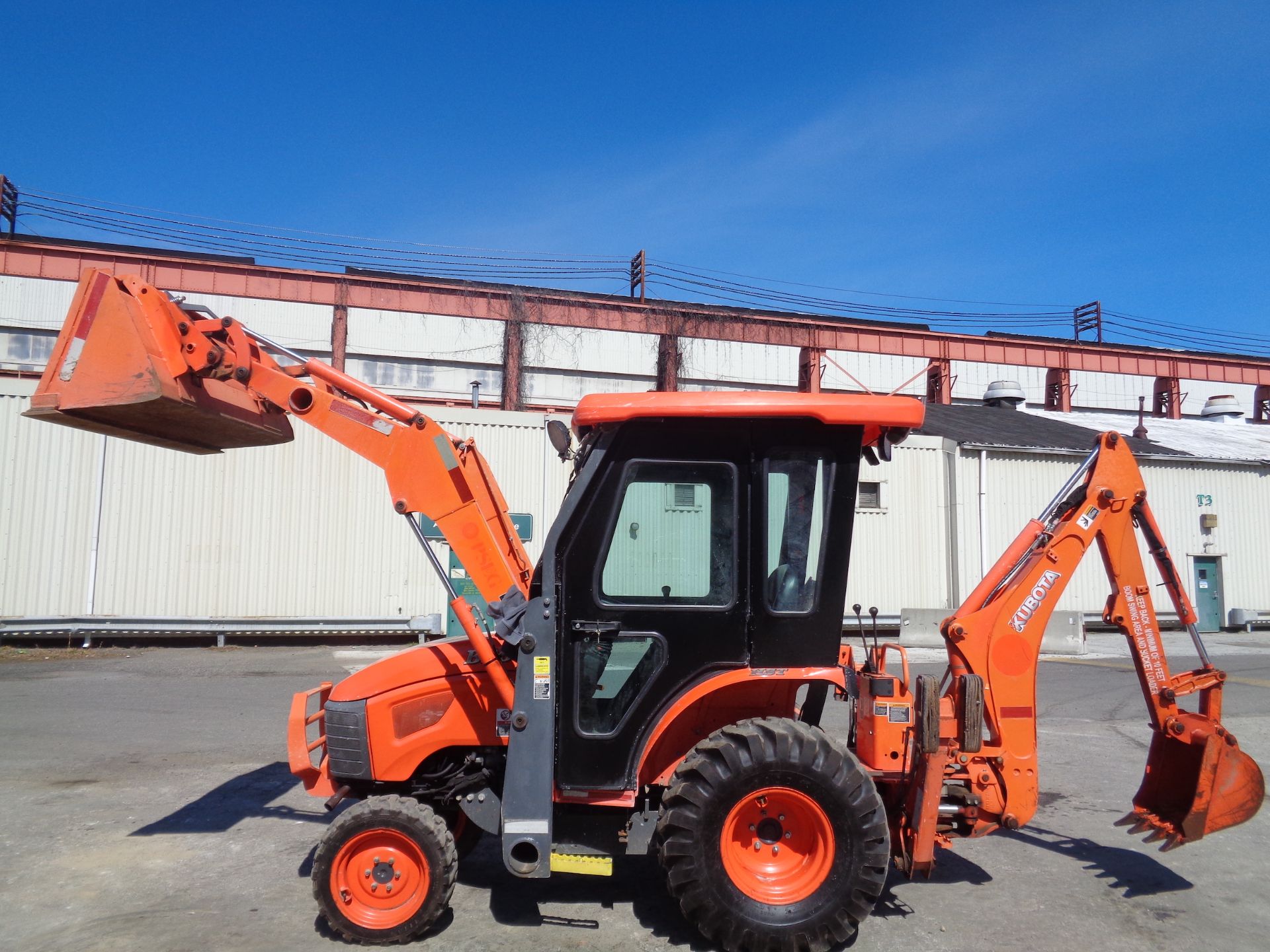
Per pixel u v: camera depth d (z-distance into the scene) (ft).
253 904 14.29
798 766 12.49
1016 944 13.17
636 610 13.12
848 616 60.18
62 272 78.18
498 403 92.79
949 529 62.54
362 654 46.83
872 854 12.45
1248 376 117.91
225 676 38.70
